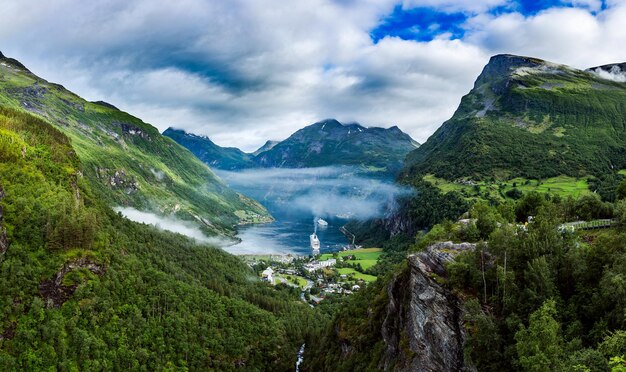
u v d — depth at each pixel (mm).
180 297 168875
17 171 145875
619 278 59781
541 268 69875
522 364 58875
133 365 126812
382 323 114125
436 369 78375
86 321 122625
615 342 52781
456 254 88000
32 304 112250
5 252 116625
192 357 147500
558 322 64688
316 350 165375
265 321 191875
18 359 102750
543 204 122688
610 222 94188
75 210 144625
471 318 72438
